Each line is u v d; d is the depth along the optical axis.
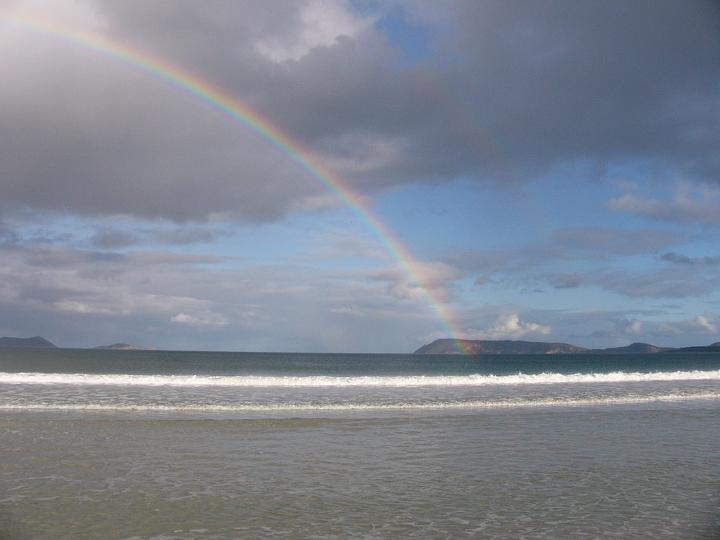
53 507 9.38
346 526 8.73
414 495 10.45
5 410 18.75
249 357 130.75
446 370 71.44
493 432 16.75
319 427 17.02
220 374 54.12
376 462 12.97
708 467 12.81
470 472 12.20
